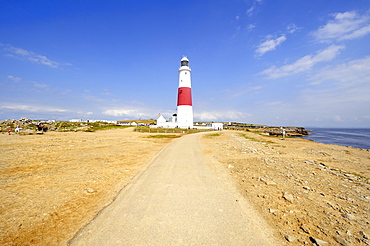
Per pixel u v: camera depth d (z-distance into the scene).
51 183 8.81
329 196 7.01
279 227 4.96
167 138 36.91
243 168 11.41
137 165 12.70
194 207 6.16
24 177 9.65
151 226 5.04
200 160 14.19
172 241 4.38
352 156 18.17
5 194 7.46
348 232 4.64
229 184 8.46
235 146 20.94
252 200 6.68
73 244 4.34
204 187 8.09
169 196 7.11
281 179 9.11
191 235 4.60
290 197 6.77
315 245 4.18
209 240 4.41
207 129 71.75
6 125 70.25
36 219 5.54
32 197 7.19
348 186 8.15
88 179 9.47
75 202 6.75
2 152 16.36
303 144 27.61
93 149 19.84
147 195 7.25
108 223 5.25
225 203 6.45
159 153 17.78
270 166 11.76
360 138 67.56
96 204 6.57
